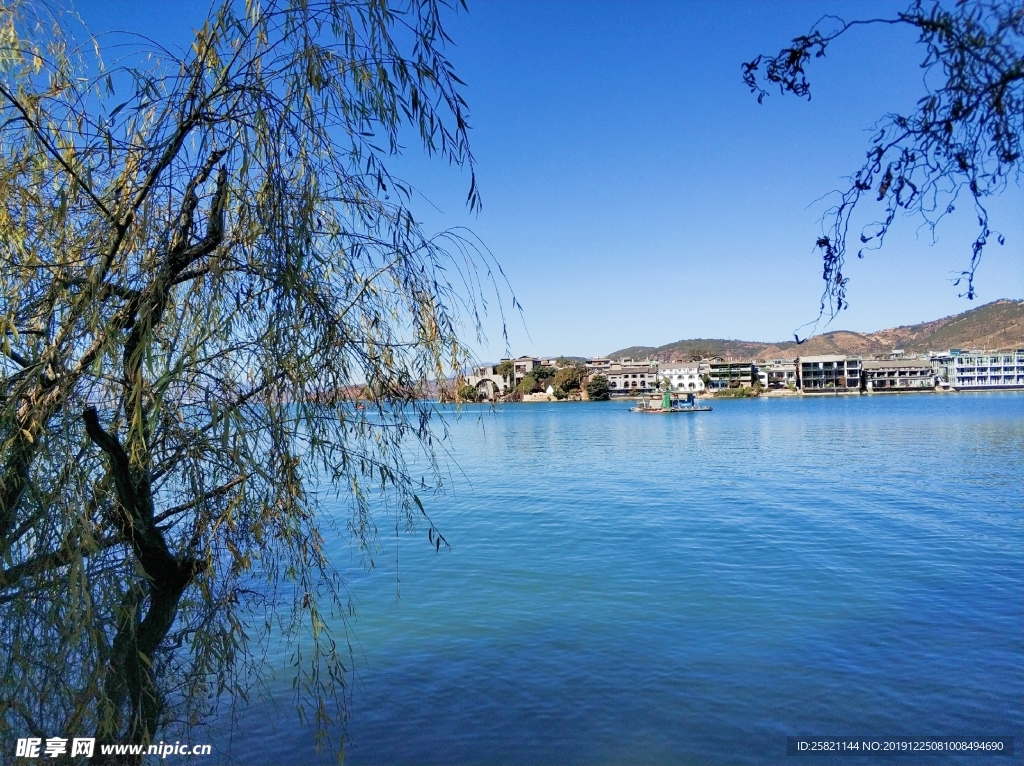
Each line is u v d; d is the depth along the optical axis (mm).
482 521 17188
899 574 11367
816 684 6957
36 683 2254
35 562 2219
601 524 16656
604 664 7555
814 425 63594
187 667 2605
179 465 2543
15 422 2217
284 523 2467
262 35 2400
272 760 5301
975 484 23297
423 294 2910
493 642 8219
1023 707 6391
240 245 2441
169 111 2367
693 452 39469
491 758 5582
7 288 2475
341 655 7695
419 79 2473
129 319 2295
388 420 2865
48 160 2662
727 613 9352
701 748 5762
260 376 2480
